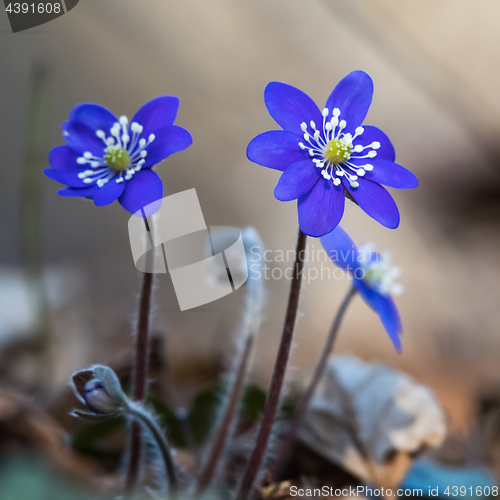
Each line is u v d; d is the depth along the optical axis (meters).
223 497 0.28
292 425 0.28
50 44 0.57
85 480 0.28
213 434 0.28
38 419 0.28
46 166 0.37
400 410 0.30
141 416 0.26
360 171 0.25
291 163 0.25
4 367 0.32
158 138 0.25
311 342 0.41
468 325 0.44
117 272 0.43
